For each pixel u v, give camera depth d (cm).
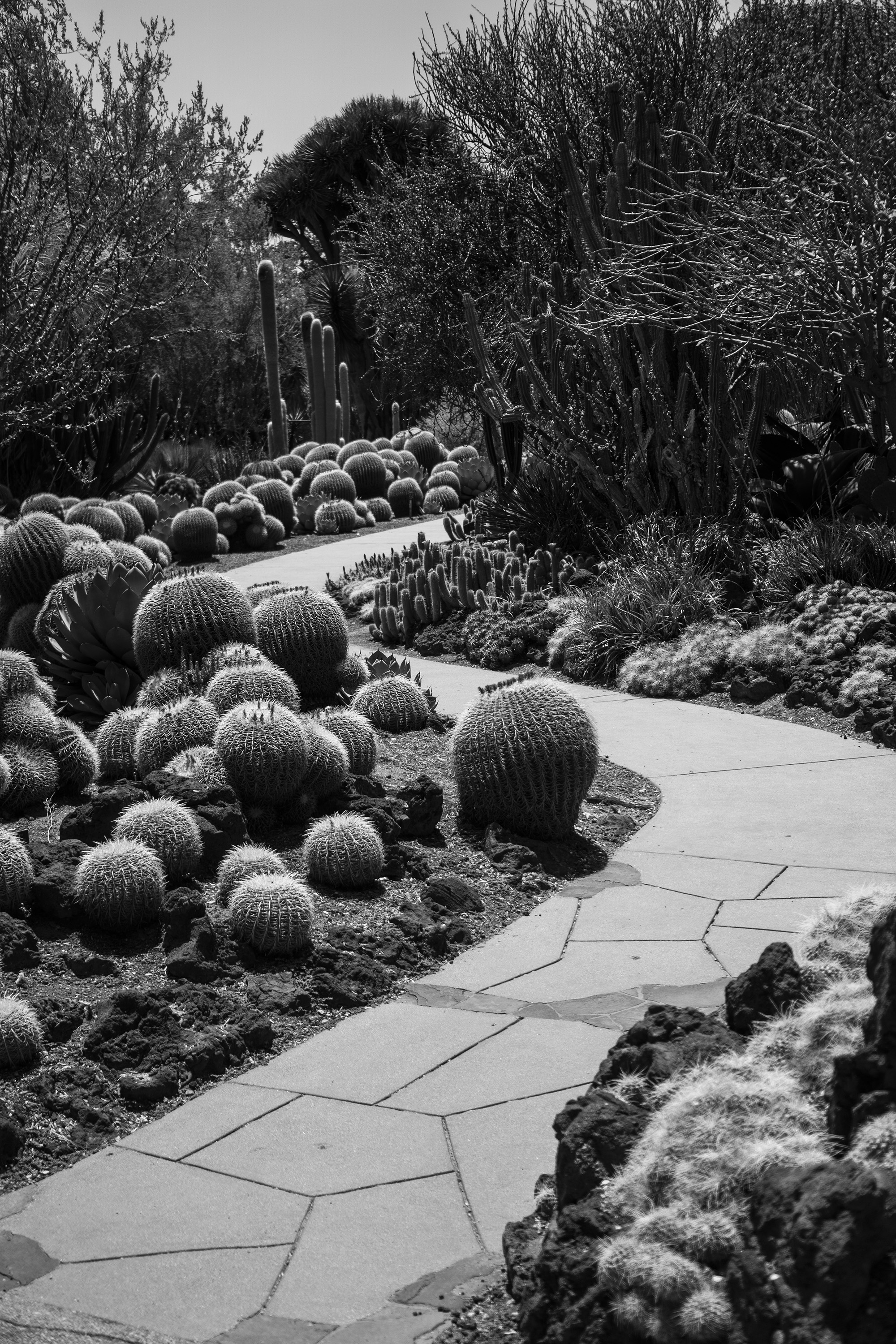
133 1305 294
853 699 827
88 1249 318
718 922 516
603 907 541
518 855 587
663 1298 219
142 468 2252
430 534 1848
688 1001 445
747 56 1594
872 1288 200
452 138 2088
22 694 718
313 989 465
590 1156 257
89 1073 402
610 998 454
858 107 1091
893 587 961
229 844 565
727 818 649
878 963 236
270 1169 353
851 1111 227
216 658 748
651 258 1151
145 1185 347
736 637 948
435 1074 405
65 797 664
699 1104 243
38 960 470
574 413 1187
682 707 896
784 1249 209
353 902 538
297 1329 282
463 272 2109
